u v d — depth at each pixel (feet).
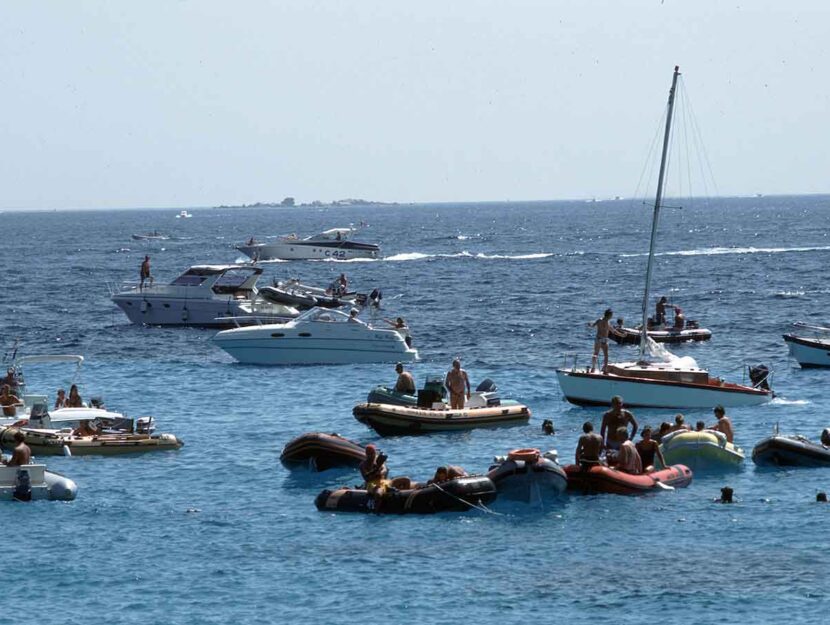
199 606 253.65
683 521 307.17
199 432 434.30
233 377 566.77
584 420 449.48
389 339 607.37
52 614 249.96
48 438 390.42
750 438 415.03
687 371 469.16
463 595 257.55
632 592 257.55
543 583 264.11
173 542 295.89
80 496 339.16
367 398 483.10
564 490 329.72
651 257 504.43
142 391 529.45
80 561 281.74
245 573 273.13
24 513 321.11
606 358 484.33
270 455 393.09
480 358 628.69
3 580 269.44
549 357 630.33
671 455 356.59
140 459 387.14
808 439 388.16
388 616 246.88
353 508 320.09
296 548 290.35
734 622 240.53
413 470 370.94
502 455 388.57
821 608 246.27
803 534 294.46
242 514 320.50
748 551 282.77
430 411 420.77
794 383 533.14
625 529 301.22
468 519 311.27
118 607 253.44
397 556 283.38
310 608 251.60
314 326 604.90
